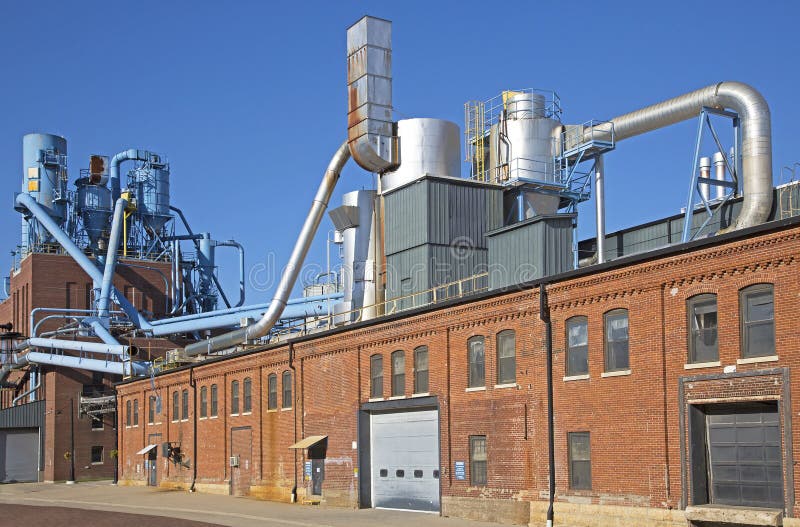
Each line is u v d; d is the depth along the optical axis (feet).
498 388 106.93
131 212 298.15
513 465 103.81
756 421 80.48
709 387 82.43
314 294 215.51
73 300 283.38
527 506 101.50
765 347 78.79
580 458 95.91
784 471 75.66
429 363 118.83
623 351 92.12
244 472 164.86
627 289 91.25
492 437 107.24
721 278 82.28
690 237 116.37
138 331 260.83
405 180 148.36
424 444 121.60
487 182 145.38
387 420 129.39
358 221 158.10
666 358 86.89
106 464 258.98
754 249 79.41
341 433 135.85
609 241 146.20
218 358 175.73
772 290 78.48
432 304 116.98
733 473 81.97
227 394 173.37
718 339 82.17
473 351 112.47
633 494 88.89
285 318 205.36
